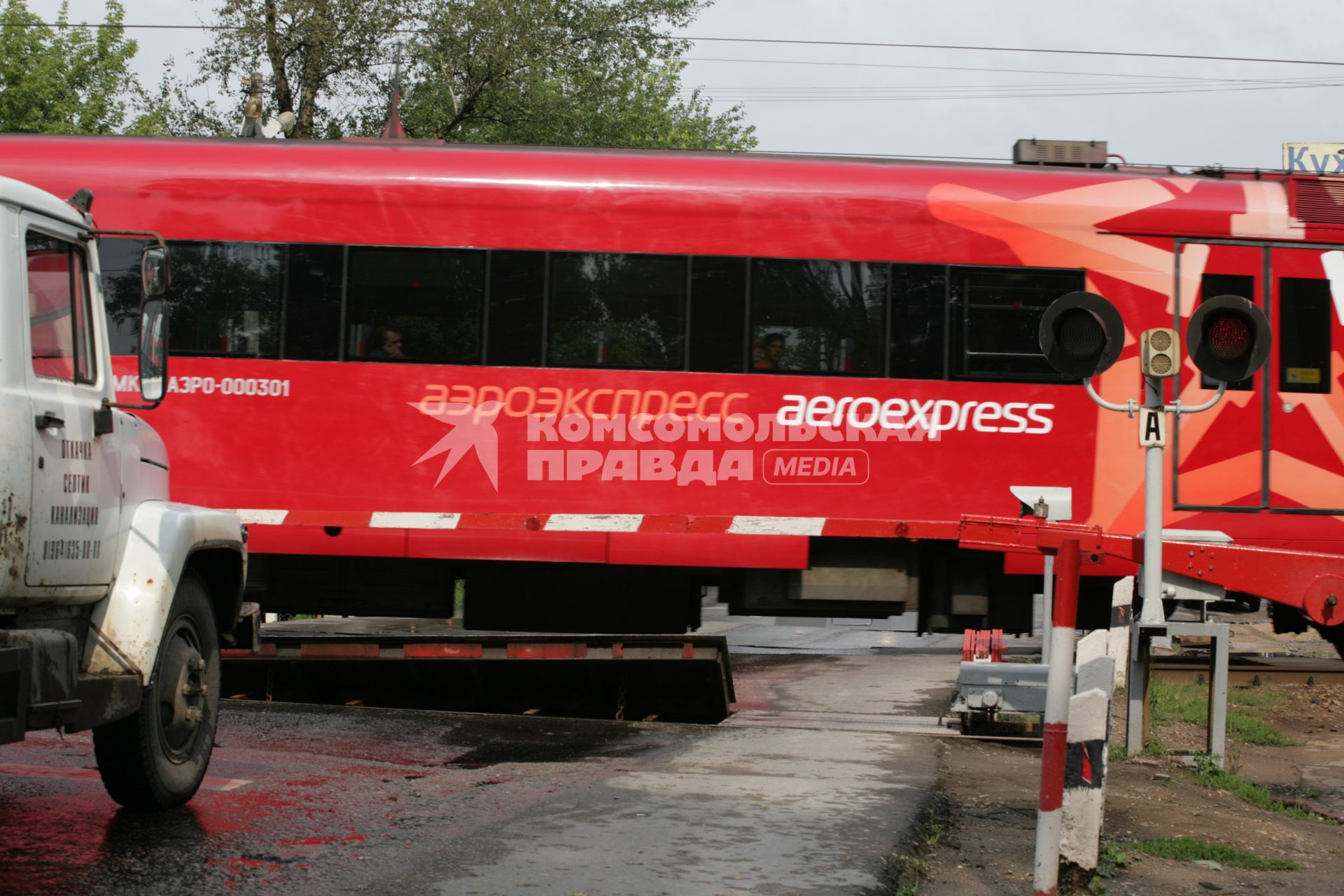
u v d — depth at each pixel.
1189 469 12.03
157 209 11.95
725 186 12.03
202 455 11.91
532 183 12.01
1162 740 10.74
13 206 5.32
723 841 5.98
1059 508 11.75
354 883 5.15
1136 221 12.11
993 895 5.75
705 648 11.86
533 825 6.20
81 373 5.79
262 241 11.97
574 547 11.86
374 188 12.00
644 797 6.91
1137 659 9.61
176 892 4.98
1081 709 6.02
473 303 11.95
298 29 28.06
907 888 5.61
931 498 11.88
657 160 12.13
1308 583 7.85
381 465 11.89
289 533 11.91
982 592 12.34
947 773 8.38
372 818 6.30
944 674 16.11
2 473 5.08
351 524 11.82
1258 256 12.20
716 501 11.84
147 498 6.36
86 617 5.89
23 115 33.56
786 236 12.02
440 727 9.87
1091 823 6.00
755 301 11.96
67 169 11.93
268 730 9.41
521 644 12.02
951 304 12.00
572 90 32.09
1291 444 12.12
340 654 12.16
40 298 5.50
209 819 6.18
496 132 31.52
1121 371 12.00
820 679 15.55
